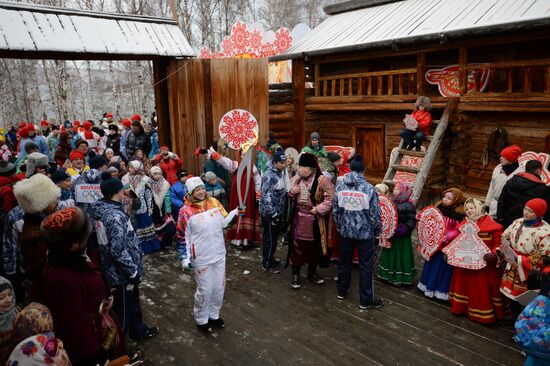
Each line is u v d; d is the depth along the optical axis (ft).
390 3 31.73
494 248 13.47
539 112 20.76
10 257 13.37
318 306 15.43
